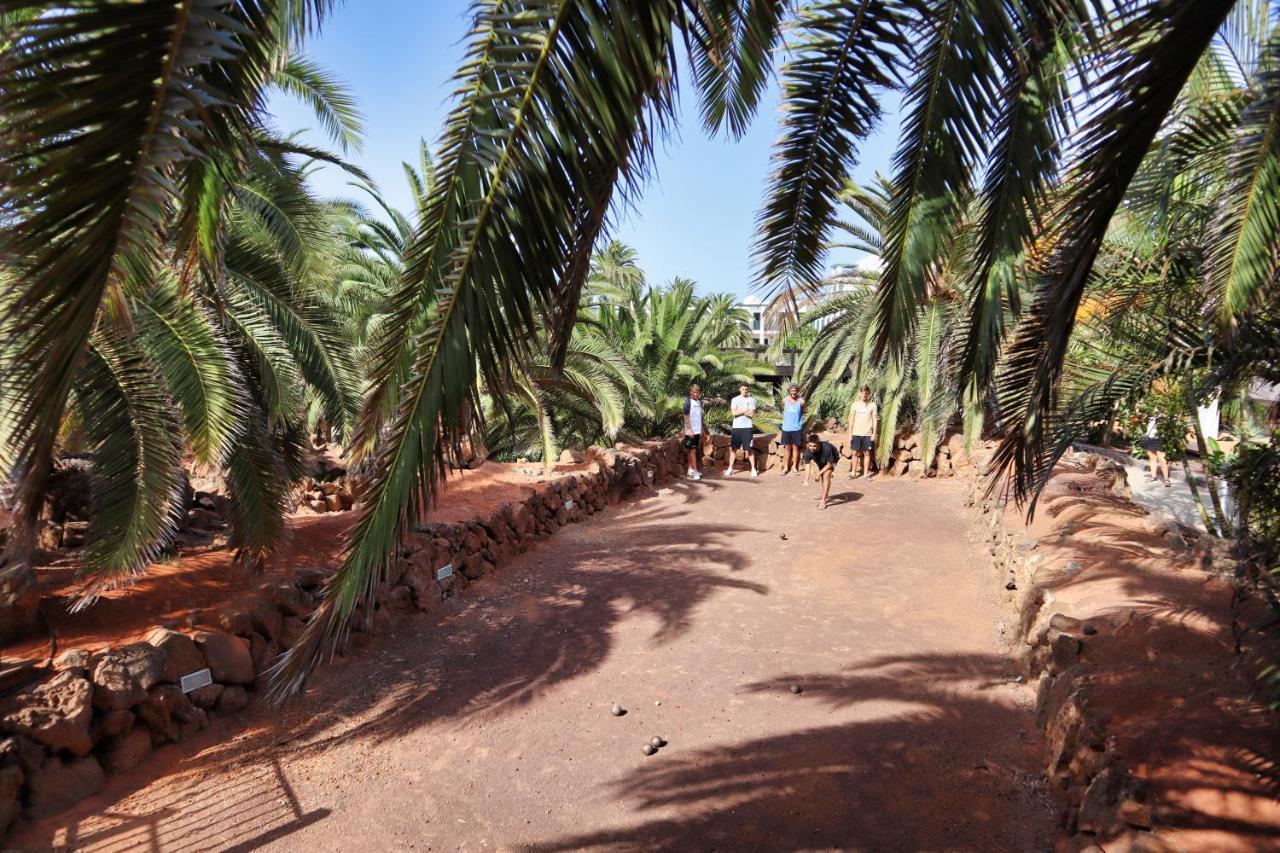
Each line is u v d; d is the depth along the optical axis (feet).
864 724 14.58
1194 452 29.40
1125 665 12.44
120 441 13.93
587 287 46.60
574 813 11.95
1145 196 14.98
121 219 4.41
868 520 34.30
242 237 18.74
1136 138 8.25
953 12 9.43
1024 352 11.32
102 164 4.21
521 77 5.97
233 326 17.66
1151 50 7.69
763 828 11.32
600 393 40.04
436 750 14.02
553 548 29.43
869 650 18.63
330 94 29.50
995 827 10.99
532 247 6.51
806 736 14.20
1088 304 17.84
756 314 69.36
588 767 13.37
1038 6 8.56
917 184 10.49
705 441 52.54
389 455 6.20
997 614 21.24
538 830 11.51
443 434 6.37
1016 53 9.05
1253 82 11.39
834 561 27.30
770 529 32.76
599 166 6.66
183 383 14.71
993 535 26.35
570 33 5.98
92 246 4.35
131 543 13.76
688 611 21.97
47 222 4.16
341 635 6.52
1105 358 16.46
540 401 35.37
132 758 12.91
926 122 10.19
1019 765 12.71
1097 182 8.56
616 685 16.92
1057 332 9.53
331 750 13.99
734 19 9.34
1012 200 9.98
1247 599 12.33
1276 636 10.83
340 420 20.84
